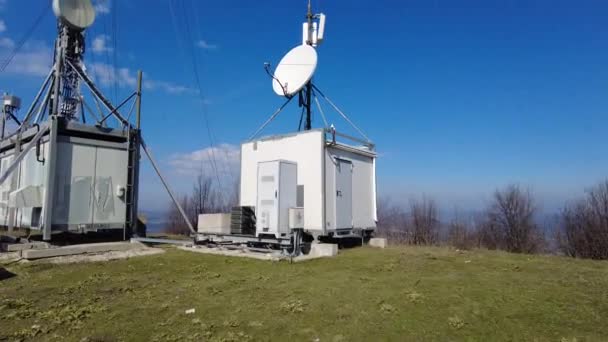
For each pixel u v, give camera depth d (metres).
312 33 15.12
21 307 5.47
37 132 11.55
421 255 10.25
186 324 4.74
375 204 13.33
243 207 11.61
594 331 4.48
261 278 7.27
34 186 10.88
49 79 12.94
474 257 9.96
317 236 10.92
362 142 13.03
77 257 9.64
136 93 13.03
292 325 4.67
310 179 11.22
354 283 6.76
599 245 17.38
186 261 9.37
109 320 4.91
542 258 9.95
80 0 13.00
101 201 11.88
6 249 10.33
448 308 5.29
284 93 13.53
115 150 12.34
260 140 12.57
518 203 21.33
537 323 4.73
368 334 4.41
